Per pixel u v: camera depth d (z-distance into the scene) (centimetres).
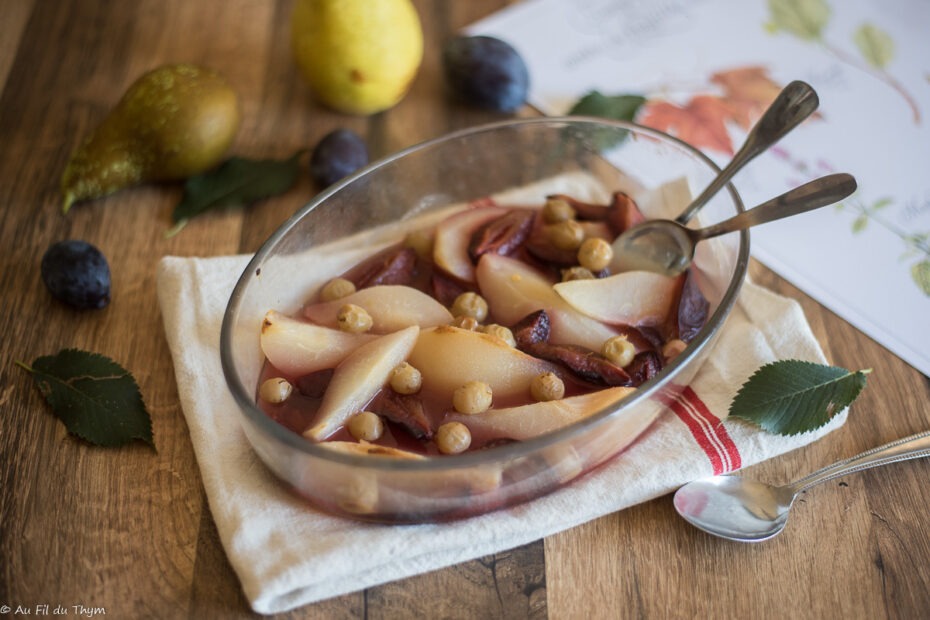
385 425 66
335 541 64
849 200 81
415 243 76
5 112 89
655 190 78
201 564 65
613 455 67
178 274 76
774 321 73
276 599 63
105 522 67
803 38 92
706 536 66
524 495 65
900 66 89
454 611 64
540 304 71
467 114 89
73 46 93
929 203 81
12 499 68
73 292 75
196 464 69
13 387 73
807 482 67
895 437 70
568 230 74
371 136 88
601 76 90
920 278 77
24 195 83
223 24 95
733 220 71
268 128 88
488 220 77
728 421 69
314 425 65
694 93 88
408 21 86
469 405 65
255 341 69
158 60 93
